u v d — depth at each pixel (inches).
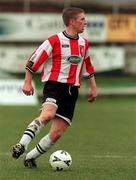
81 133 1764.3
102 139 1617.9
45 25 3179.1
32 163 1082.7
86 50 1053.2
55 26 3181.6
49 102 1016.2
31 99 2967.5
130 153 1338.6
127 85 3284.9
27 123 2043.6
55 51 1021.2
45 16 3171.8
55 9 3383.4
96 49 3225.9
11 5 3383.4
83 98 3275.1
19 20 3171.8
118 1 3368.6
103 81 3260.3
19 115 2363.4
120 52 3235.7
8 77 3179.1
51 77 1021.8
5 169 1074.7
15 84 2984.7
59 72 1023.0
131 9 3383.4
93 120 2190.0
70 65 1026.1
